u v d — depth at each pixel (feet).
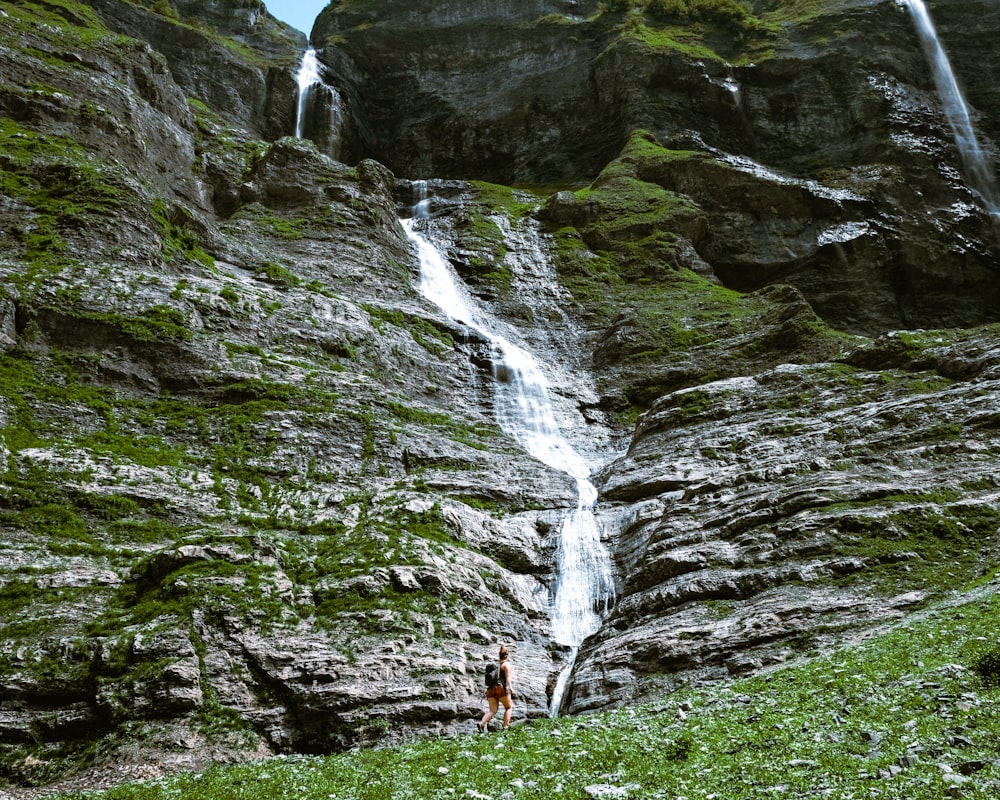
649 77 242.99
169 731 62.80
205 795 44.73
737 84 243.60
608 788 36.09
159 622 70.18
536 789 37.86
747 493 90.53
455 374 142.31
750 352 141.90
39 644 68.13
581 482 112.47
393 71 284.41
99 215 121.60
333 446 105.19
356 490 100.53
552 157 252.62
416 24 288.92
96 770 60.39
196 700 64.85
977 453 86.89
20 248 113.39
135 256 120.98
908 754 33.94
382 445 107.76
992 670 43.37
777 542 80.53
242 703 66.28
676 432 114.42
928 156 218.38
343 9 297.94
